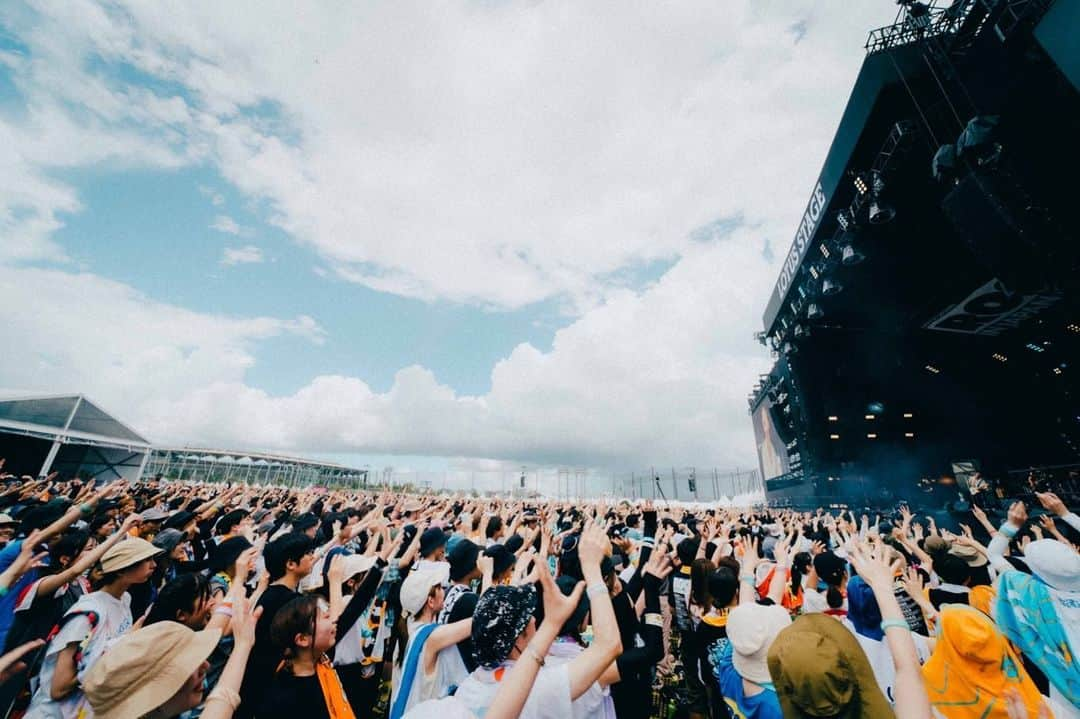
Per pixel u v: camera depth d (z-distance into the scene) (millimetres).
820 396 26797
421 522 5570
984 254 12000
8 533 4488
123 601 3275
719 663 3230
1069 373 21078
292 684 2090
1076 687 2428
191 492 14250
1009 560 4172
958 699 2404
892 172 14367
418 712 1385
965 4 10742
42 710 2434
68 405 29156
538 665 1342
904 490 26859
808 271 21672
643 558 3566
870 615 3277
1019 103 10344
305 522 5930
